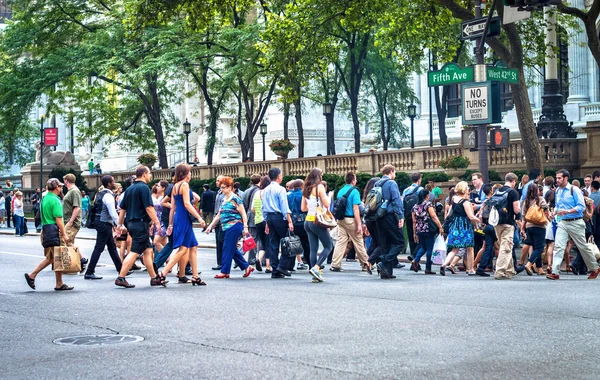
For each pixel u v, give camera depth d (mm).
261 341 9930
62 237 16328
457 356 8906
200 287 16328
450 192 23219
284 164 44094
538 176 24641
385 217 17875
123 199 16625
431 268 21531
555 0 18266
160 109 56469
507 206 17922
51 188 16266
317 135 60875
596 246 19281
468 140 22219
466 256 19953
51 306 13711
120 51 47281
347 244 21828
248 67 43188
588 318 11602
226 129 63875
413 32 33531
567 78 51438
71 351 9617
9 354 9547
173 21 47531
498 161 34594
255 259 20500
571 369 8266
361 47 43688
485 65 22062
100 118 62469
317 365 8469
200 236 37062
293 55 32812
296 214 19844
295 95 34156
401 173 35625
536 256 18844
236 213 18328
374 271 20375
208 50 44781
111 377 8156
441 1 27844
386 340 9883
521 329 10656
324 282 17219
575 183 20016
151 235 21375
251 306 13164
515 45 26875
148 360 8938
